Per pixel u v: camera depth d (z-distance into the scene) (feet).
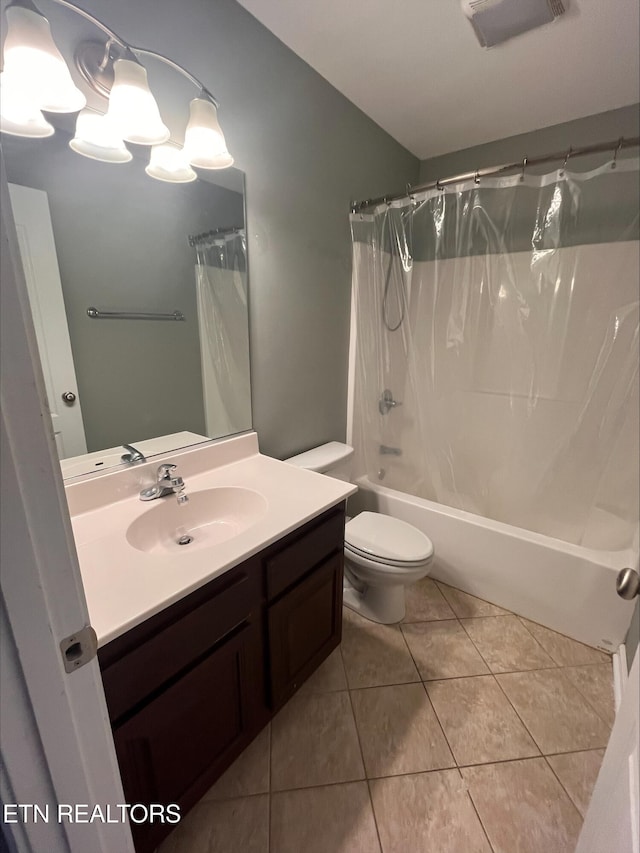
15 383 1.24
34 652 1.40
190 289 4.27
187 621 2.80
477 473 7.48
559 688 4.75
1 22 2.54
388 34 4.41
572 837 3.35
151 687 2.66
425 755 4.00
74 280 3.40
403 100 5.64
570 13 4.05
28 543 1.33
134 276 3.79
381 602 5.72
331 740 4.13
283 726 4.26
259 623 3.55
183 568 2.84
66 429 3.53
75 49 3.00
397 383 7.34
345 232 6.10
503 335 6.73
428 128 6.38
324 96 5.23
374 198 6.37
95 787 1.74
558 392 6.47
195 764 3.20
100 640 2.18
